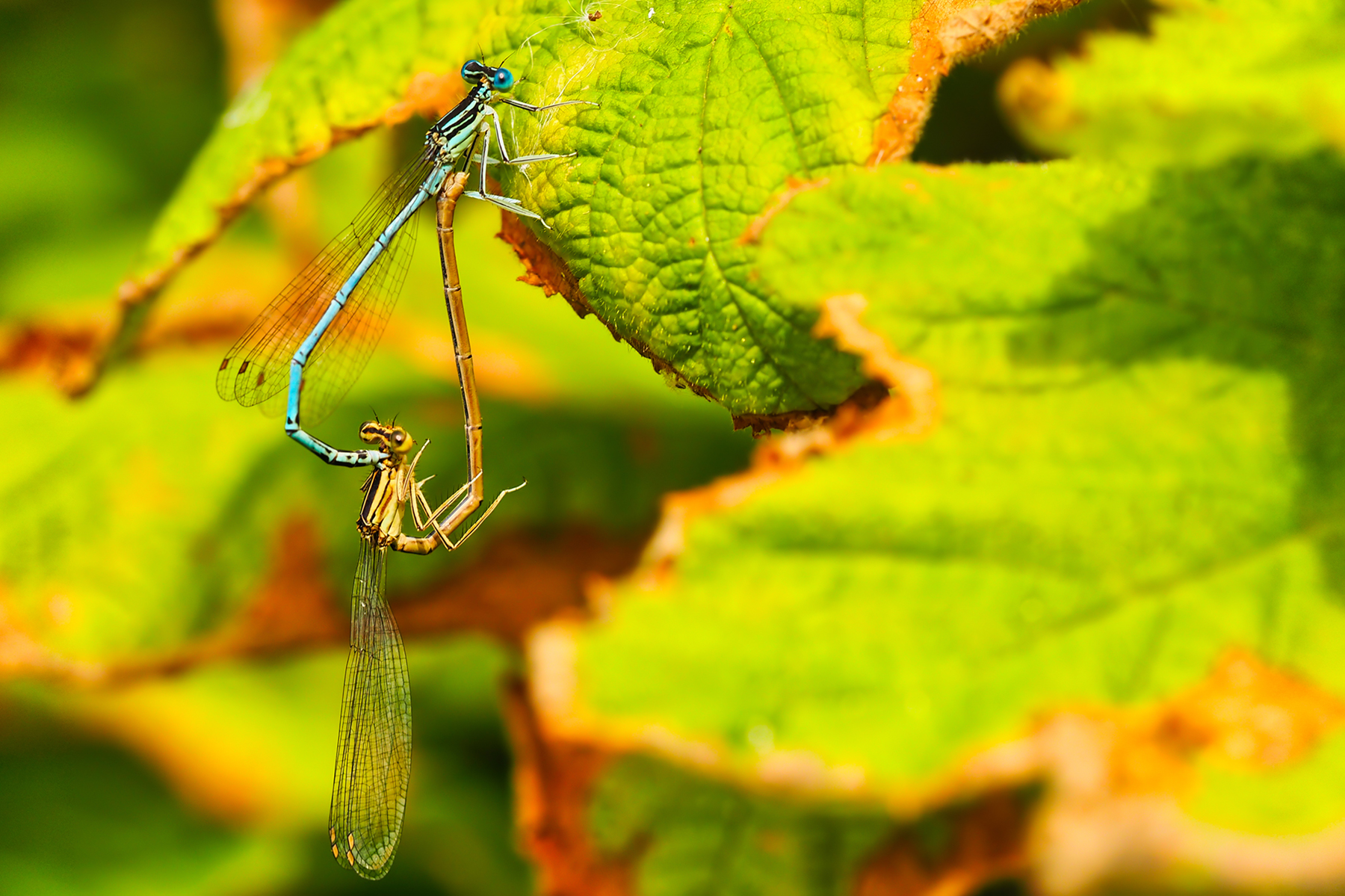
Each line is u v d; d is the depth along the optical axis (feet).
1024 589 1.10
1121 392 1.11
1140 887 1.11
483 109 1.14
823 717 1.08
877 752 1.06
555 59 1.14
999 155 1.23
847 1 1.12
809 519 1.11
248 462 1.23
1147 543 1.10
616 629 1.10
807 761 1.06
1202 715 1.03
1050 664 1.08
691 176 1.12
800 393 1.12
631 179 1.12
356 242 1.22
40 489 1.22
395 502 1.21
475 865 1.24
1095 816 1.02
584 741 1.09
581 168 1.13
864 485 1.11
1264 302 1.11
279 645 1.22
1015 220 1.11
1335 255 1.11
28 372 1.24
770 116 1.12
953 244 1.11
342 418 1.24
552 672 1.10
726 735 1.08
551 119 1.13
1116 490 1.10
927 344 1.11
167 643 1.21
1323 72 0.94
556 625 1.11
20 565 1.21
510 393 1.24
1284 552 1.10
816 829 1.15
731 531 1.11
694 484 1.22
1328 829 0.94
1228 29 1.05
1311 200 1.11
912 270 1.11
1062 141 1.19
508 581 1.22
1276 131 1.15
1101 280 1.11
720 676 1.10
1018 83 1.19
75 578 1.21
